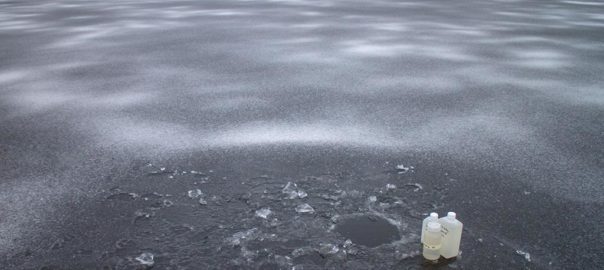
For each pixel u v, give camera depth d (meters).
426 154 3.81
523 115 4.80
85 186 3.31
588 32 9.62
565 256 2.58
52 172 3.53
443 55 7.50
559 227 2.85
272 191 3.21
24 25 10.24
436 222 2.47
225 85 5.78
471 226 2.84
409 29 9.71
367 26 10.00
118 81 5.98
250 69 6.54
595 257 2.57
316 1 14.66
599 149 3.99
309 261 2.50
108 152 3.86
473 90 5.65
